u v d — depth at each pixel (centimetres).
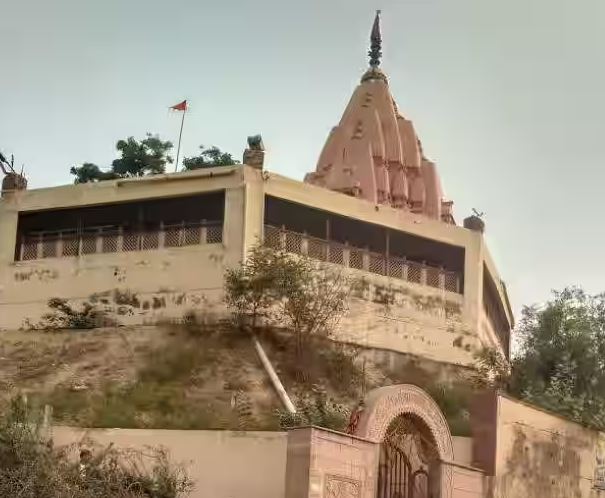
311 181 5569
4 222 4841
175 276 4538
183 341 4212
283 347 4212
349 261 4706
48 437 2997
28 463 2639
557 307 4891
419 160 5719
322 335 4344
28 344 4397
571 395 4416
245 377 3822
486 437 3416
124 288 4612
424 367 4688
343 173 5397
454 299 4941
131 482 2800
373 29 6044
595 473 3975
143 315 4538
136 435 3130
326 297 4331
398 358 4656
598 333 4781
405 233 4872
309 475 2645
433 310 4850
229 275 4300
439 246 5003
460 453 3422
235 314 4322
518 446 3544
